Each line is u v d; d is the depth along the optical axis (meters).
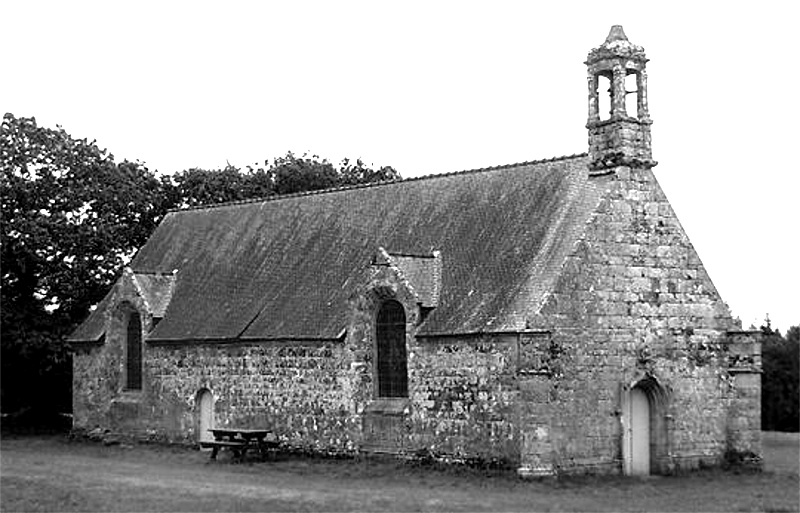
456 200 47.53
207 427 51.59
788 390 73.25
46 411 66.62
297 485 38.31
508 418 39.75
